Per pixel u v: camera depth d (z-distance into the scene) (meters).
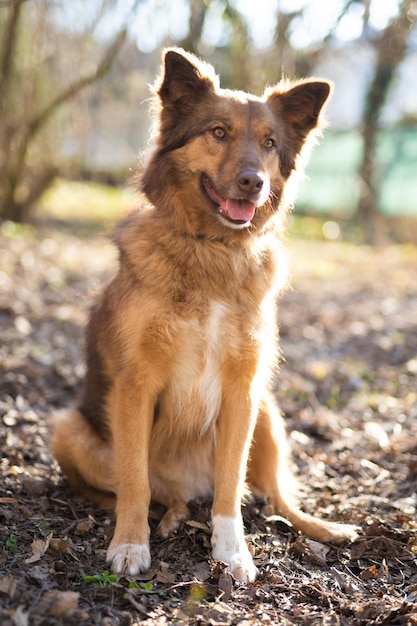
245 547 3.64
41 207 16.05
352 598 3.29
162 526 3.93
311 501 4.55
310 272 13.44
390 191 18.97
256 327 3.87
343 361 7.96
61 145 14.40
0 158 13.57
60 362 6.91
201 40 10.55
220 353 3.84
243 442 3.86
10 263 10.51
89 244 13.45
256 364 3.88
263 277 4.00
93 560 3.51
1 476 4.36
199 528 3.89
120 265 4.07
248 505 4.36
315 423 5.91
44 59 12.73
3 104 12.77
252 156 3.84
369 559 3.77
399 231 18.38
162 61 4.02
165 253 3.81
